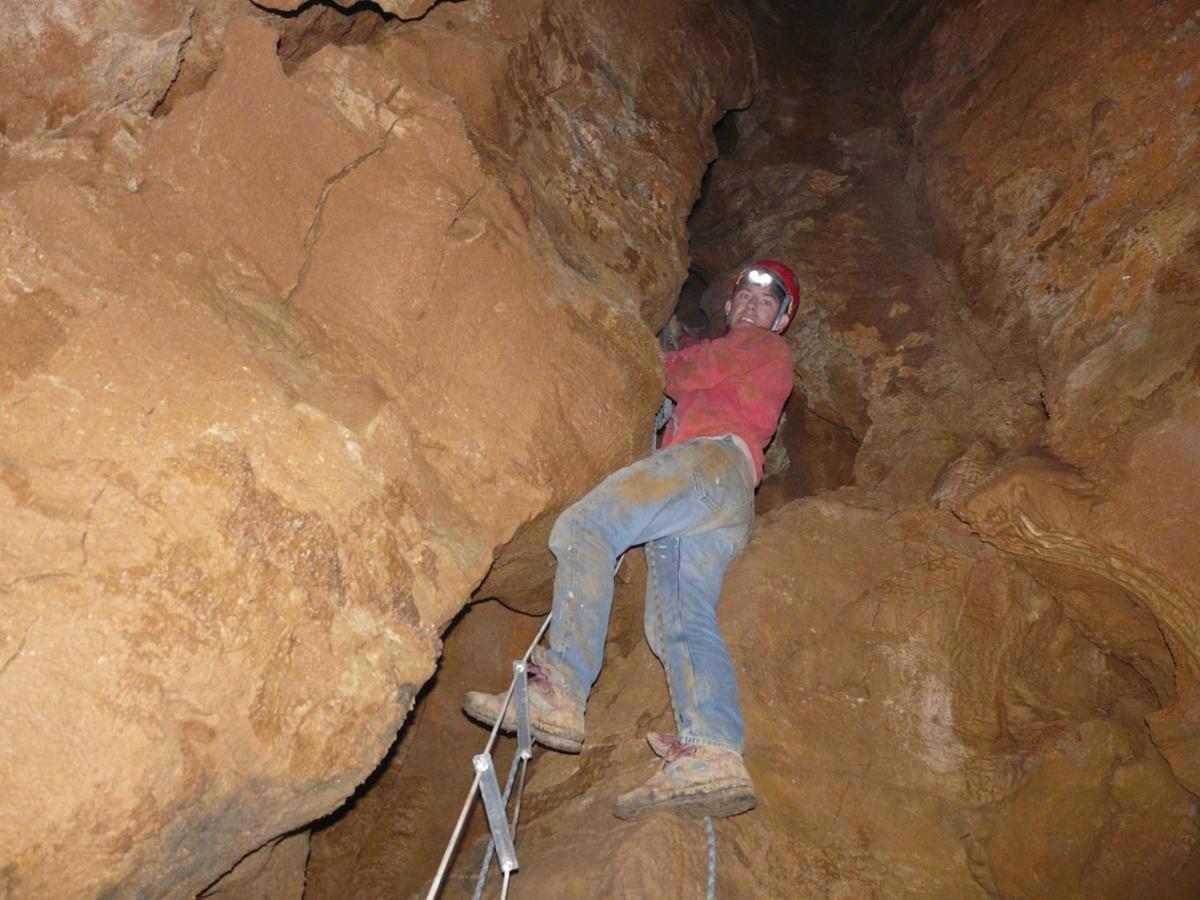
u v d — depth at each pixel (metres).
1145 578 3.21
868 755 3.51
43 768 2.13
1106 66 4.18
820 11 6.45
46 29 2.79
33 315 2.48
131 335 2.54
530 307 3.34
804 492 5.11
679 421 3.57
